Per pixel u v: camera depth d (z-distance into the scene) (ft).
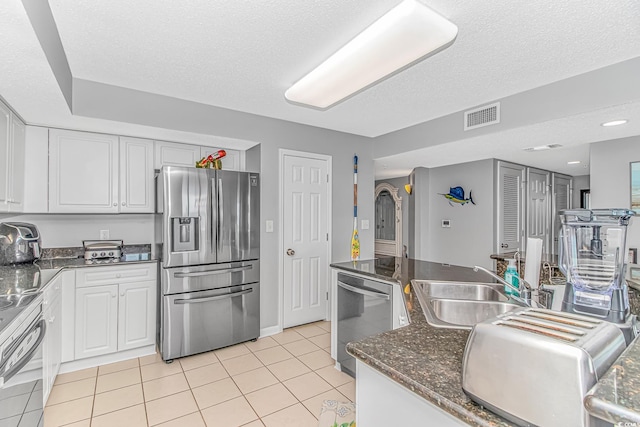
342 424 5.22
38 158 8.55
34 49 4.95
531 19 5.52
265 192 11.14
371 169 13.88
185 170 9.18
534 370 1.96
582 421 1.77
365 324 7.74
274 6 5.29
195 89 8.70
